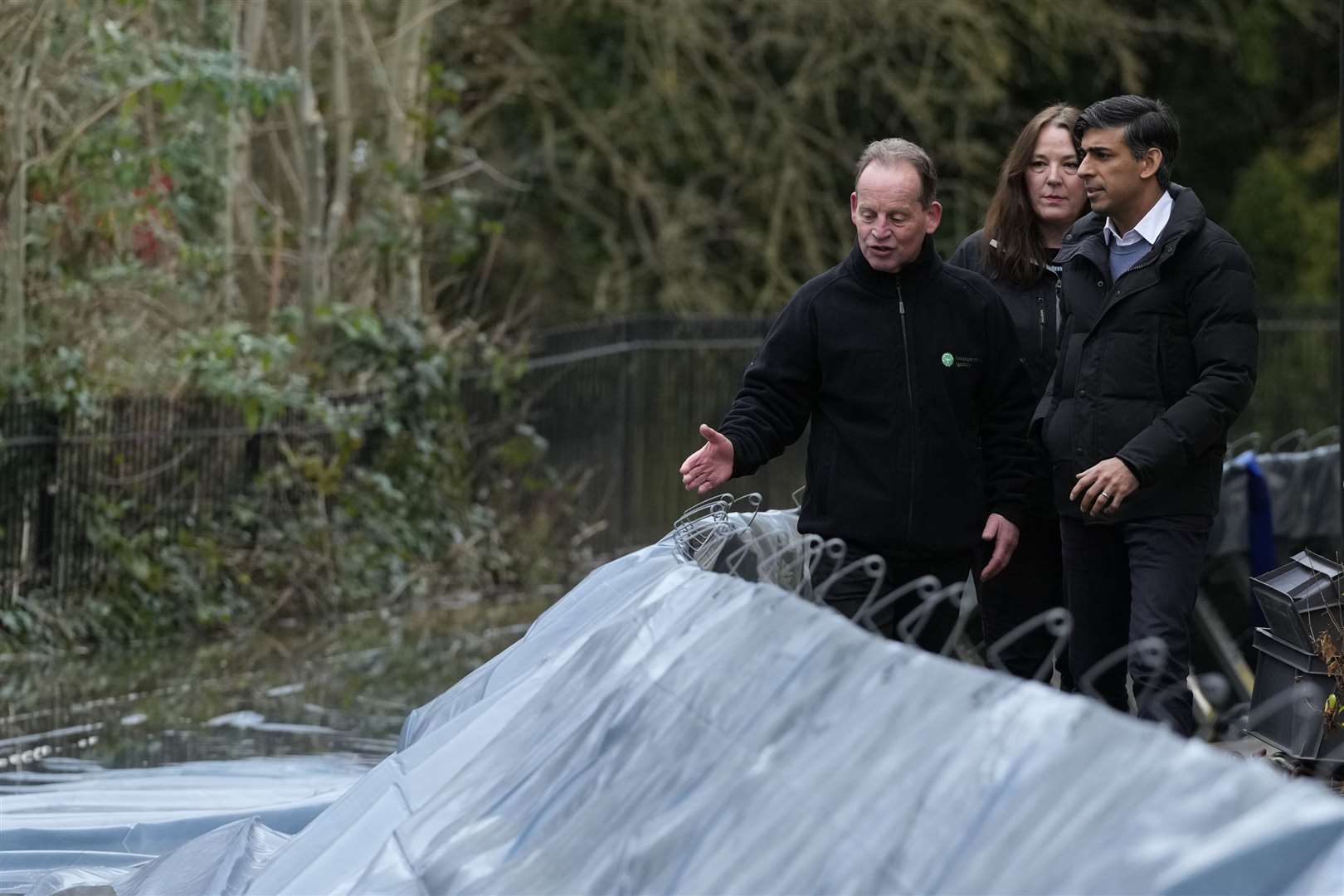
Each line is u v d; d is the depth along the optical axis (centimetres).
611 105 4750
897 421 946
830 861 509
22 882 1099
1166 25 5122
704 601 735
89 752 1552
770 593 671
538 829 702
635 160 4853
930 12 4709
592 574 1052
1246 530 1502
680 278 4666
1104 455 967
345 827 844
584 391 3234
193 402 2383
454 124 3259
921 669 543
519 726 820
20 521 2164
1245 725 1263
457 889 695
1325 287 5362
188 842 1070
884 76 4678
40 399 2192
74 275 2455
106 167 2403
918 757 510
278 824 1190
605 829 649
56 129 2469
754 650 646
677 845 590
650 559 993
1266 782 420
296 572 2459
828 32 4791
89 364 2364
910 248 941
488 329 4138
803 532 977
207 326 2597
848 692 570
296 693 1883
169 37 2595
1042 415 1002
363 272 2989
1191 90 5603
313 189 2784
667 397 3494
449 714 1025
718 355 3578
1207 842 413
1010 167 1117
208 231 2688
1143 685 938
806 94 4634
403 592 2681
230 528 2419
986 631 1126
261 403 2355
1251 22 5450
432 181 3409
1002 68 4681
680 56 4825
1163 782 431
